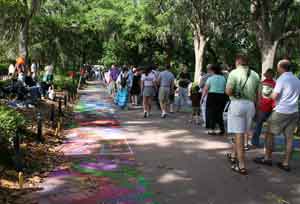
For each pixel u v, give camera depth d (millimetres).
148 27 36375
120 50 40062
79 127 11961
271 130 7633
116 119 13906
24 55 20562
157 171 7328
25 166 7223
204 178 6957
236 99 7289
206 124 10953
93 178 6836
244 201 5895
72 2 33375
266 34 17984
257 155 8672
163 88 14391
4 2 20266
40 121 9305
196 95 12938
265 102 9141
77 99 21375
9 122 7984
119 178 6867
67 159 8062
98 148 9102
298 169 7617
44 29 32594
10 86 14602
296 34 18172
